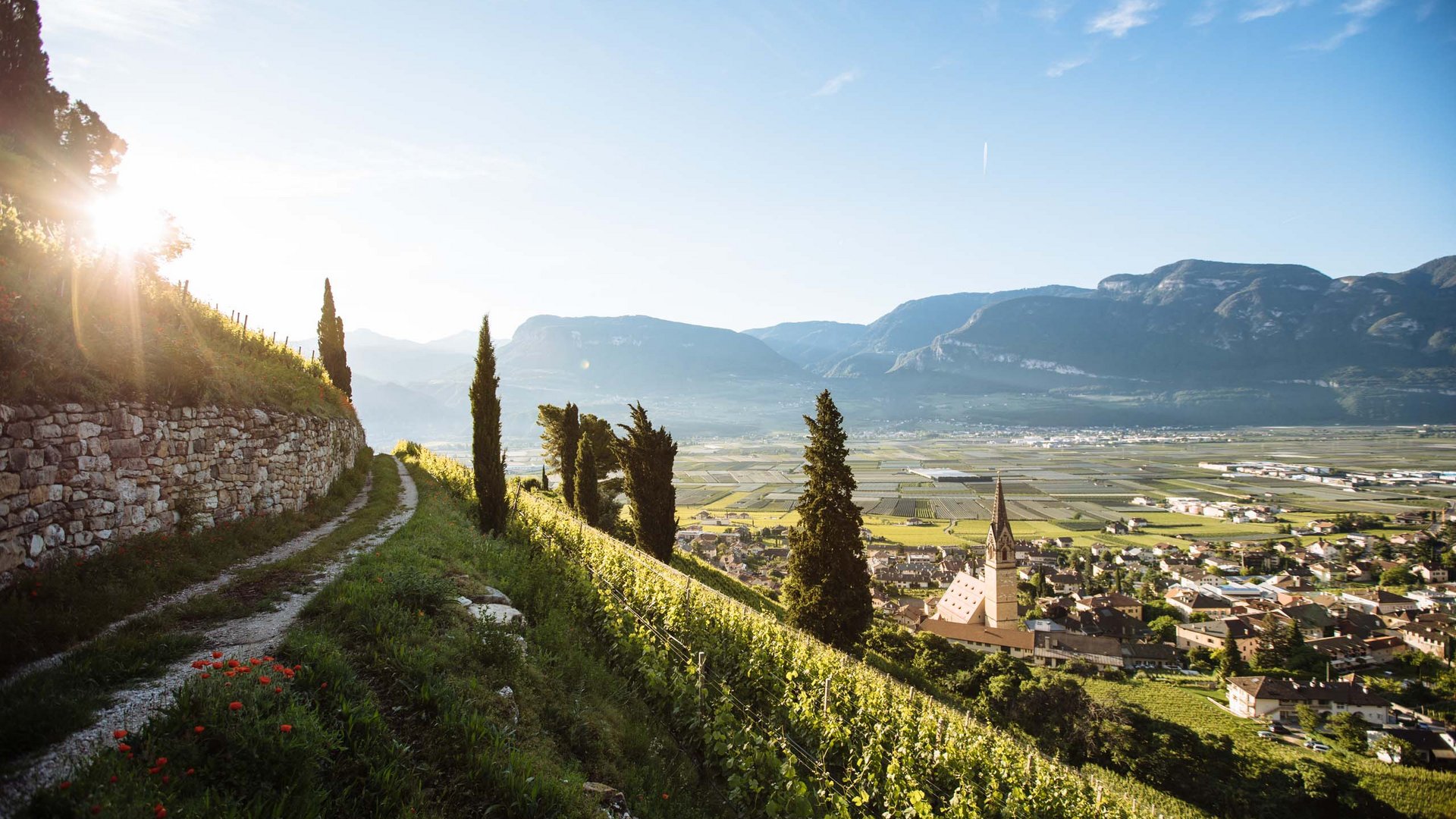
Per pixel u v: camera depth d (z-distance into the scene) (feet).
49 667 25.64
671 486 127.95
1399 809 120.88
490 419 80.53
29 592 31.24
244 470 58.18
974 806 43.37
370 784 20.20
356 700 23.73
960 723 58.80
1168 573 390.01
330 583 38.06
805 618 97.60
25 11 84.33
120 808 15.70
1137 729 125.49
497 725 25.88
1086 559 416.67
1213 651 243.60
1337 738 163.84
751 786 34.71
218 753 18.75
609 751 31.58
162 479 45.32
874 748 44.11
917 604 304.09
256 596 38.11
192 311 65.82
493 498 79.46
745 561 371.97
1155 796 112.16
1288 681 185.78
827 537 97.19
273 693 21.70
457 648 30.76
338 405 111.04
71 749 18.75
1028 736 126.21
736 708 44.24
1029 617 291.17
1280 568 403.95
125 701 22.31
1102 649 243.60
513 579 52.90
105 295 46.24
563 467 156.15
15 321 34.47
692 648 50.70
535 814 21.68
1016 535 511.81
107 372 40.63
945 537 492.54
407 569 39.37
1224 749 126.31
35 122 83.76
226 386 56.75
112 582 35.81
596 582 58.29
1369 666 235.40
